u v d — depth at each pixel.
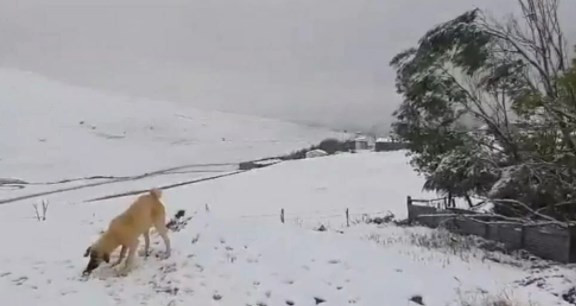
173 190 40.91
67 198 41.84
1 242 12.77
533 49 19.28
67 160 74.12
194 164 73.31
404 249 13.42
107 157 77.81
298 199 35.41
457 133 21.12
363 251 11.77
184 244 12.02
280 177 43.81
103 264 10.89
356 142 75.38
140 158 78.38
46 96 122.69
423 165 23.28
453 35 20.89
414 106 22.48
